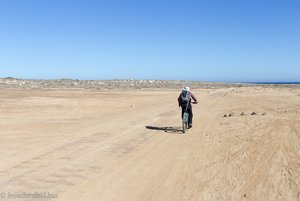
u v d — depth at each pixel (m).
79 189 8.08
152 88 92.81
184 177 9.13
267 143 12.99
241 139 13.93
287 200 7.61
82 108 29.11
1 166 9.98
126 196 7.70
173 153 11.87
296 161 10.52
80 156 11.29
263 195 7.89
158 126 18.59
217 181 8.84
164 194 7.87
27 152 11.84
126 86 103.50
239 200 7.59
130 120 21.33
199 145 13.14
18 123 19.17
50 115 23.42
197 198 7.66
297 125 16.92
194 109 28.91
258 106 30.19
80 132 16.31
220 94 57.03
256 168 9.90
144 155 11.56
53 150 12.18
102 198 7.55
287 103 33.25
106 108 30.19
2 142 13.70
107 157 11.22
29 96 41.25
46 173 9.30
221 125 18.03
